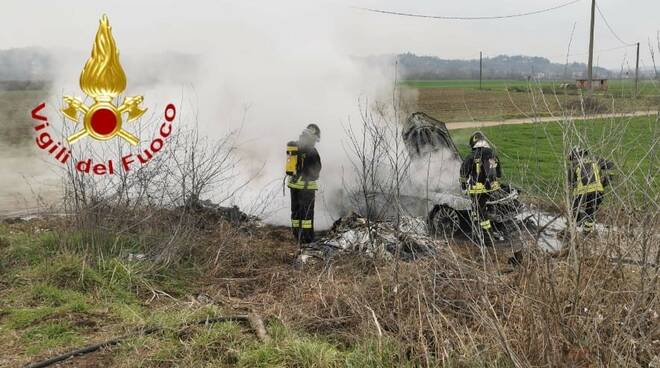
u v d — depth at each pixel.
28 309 4.86
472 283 4.30
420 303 4.33
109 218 6.40
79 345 4.29
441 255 4.80
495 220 7.19
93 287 5.37
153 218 6.57
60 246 6.02
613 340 3.32
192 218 6.80
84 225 6.09
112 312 4.93
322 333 4.58
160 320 4.66
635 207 3.81
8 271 5.64
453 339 3.81
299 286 5.60
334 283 5.33
